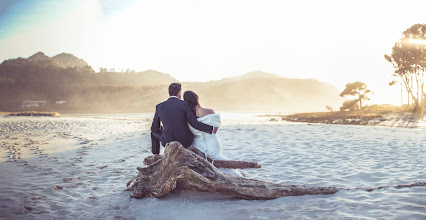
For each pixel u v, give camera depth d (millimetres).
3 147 10336
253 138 12203
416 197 3859
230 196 4270
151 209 3855
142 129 18750
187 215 3594
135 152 9102
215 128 4547
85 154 8828
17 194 4730
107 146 10578
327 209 3604
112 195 4590
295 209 3654
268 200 4070
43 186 5207
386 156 7590
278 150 8945
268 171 6215
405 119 29656
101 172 6340
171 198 4234
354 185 4887
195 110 4586
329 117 33625
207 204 3947
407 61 44656
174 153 4113
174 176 4059
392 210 3447
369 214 3365
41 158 8164
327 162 6988
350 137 12336
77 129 18938
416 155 7633
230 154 8422
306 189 4230
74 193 4773
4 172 6363
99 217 3688
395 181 5004
